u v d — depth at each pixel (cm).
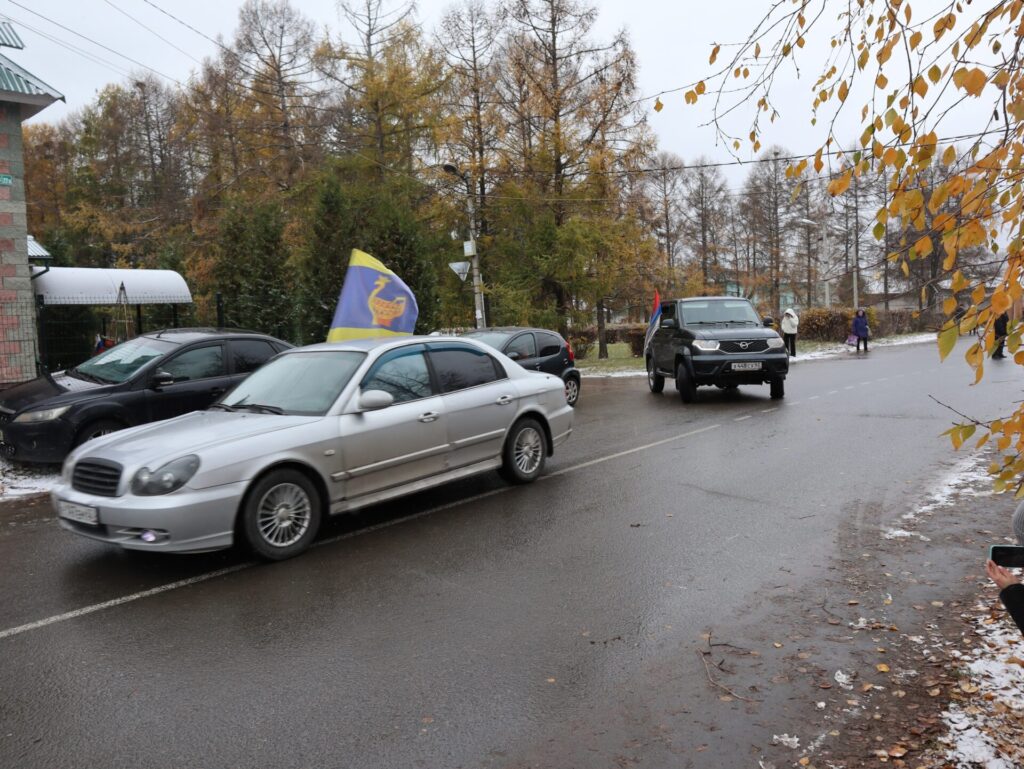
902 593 450
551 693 347
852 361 2245
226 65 3198
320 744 309
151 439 544
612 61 2478
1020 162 243
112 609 462
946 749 290
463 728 319
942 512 611
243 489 518
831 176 297
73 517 521
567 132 2512
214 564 540
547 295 2620
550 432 781
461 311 2739
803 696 337
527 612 441
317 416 580
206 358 963
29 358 1194
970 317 240
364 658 386
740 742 303
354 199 2073
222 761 299
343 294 962
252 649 400
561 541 573
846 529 578
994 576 253
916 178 264
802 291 5109
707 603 447
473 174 2559
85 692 357
